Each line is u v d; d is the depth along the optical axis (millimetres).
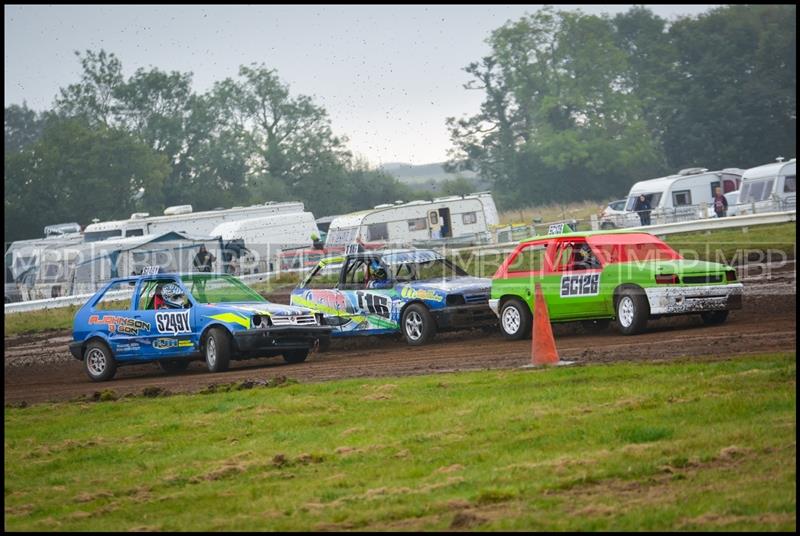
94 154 129500
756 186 77188
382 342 37062
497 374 23844
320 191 141250
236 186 141625
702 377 20531
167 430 21547
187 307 32656
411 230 77250
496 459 16375
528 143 146125
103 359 33812
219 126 144750
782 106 141500
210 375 31266
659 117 149000
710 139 143000
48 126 143750
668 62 149625
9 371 40188
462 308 33594
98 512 15531
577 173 145125
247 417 21891
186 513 15000
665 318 33406
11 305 64938
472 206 79562
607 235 31891
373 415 20766
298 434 19734
